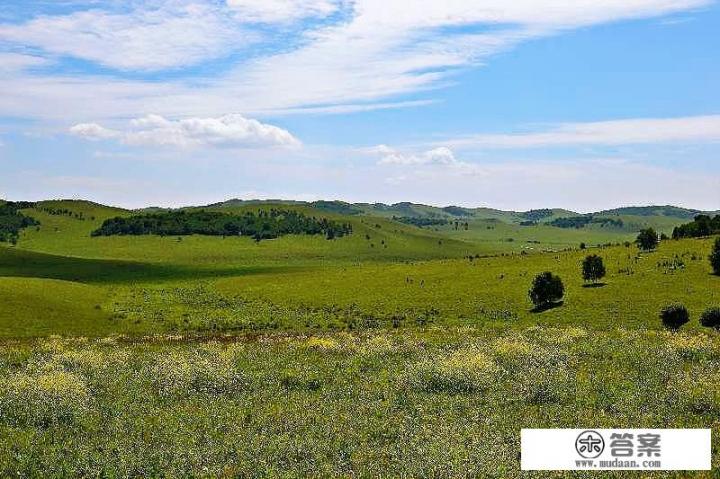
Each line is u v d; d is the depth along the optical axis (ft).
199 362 100.42
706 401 71.56
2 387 82.07
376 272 509.35
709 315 218.79
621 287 338.54
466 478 50.70
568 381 86.74
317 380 94.89
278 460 55.98
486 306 333.21
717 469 51.08
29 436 64.34
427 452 56.39
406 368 101.24
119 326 270.46
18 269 624.59
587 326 254.68
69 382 82.23
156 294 437.17
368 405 76.64
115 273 617.62
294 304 380.37
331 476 52.11
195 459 56.03
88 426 68.85
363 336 176.35
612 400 75.41
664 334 149.07
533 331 175.63
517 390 82.17
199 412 75.05
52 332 235.20
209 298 416.05
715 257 347.36
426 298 370.12
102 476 53.57
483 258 547.49
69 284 408.67
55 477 52.90
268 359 119.03
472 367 90.12
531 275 412.98
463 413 71.67
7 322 242.37
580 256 471.62
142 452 58.80
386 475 51.78
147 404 79.82
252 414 73.26
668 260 395.96
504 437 60.90
